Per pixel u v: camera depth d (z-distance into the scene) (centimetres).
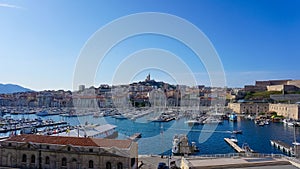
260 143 12419
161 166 6562
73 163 6247
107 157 6050
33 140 6688
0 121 18700
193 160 5256
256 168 4731
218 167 4781
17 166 6588
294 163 4872
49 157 6406
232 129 16250
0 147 6719
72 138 6625
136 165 6456
